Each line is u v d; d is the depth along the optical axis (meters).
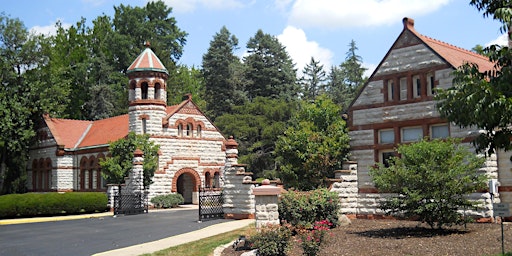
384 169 19.98
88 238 22.61
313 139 34.56
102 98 65.00
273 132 59.72
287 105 63.72
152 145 42.38
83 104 68.38
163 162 44.25
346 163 26.34
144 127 43.97
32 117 53.16
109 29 74.44
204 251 17.30
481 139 12.62
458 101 12.31
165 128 44.81
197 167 46.88
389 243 17.02
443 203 18.50
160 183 43.78
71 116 67.62
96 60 68.69
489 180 20.73
